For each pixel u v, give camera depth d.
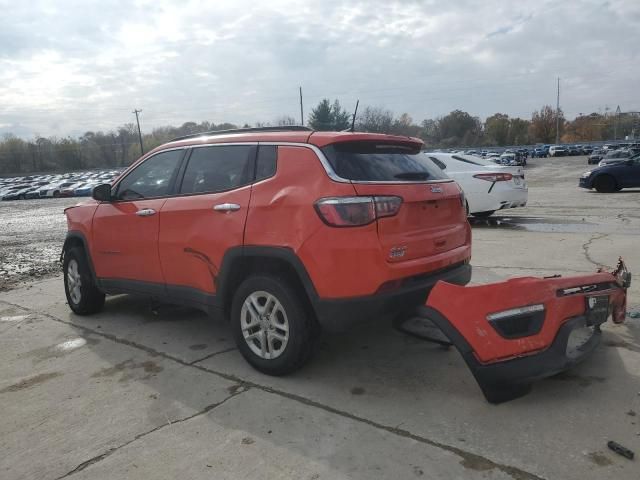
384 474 2.60
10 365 4.32
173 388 3.71
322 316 3.44
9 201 44.81
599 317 3.50
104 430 3.18
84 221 5.30
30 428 3.25
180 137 4.76
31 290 7.04
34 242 12.66
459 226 4.12
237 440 2.99
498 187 10.49
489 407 3.21
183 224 4.23
